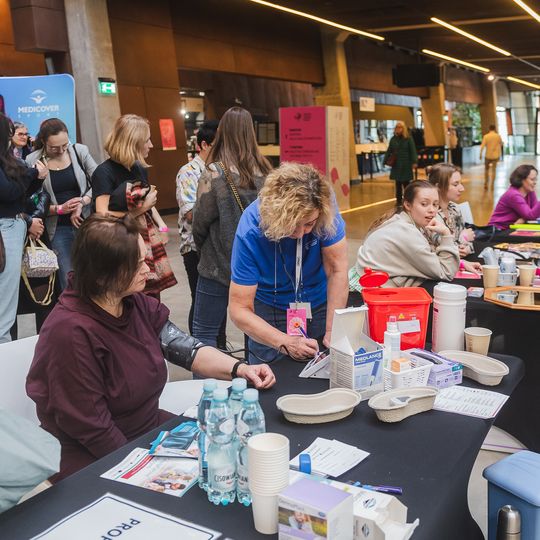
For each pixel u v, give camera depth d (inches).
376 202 536.7
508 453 109.8
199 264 120.6
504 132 1448.1
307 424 62.4
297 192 74.8
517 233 182.1
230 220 111.6
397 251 119.1
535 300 108.0
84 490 51.9
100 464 56.4
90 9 371.6
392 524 44.3
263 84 702.5
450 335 79.7
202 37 493.0
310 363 76.6
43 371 67.2
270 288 89.9
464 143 1159.0
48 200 148.7
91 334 66.6
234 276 85.4
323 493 43.5
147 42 425.4
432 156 798.5
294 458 55.2
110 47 386.9
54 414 67.5
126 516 47.9
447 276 122.2
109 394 69.2
